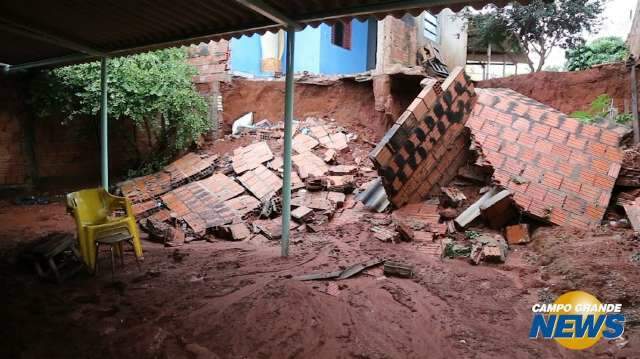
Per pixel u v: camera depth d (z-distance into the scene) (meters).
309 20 5.41
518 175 6.78
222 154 10.45
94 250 5.14
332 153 9.77
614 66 8.77
